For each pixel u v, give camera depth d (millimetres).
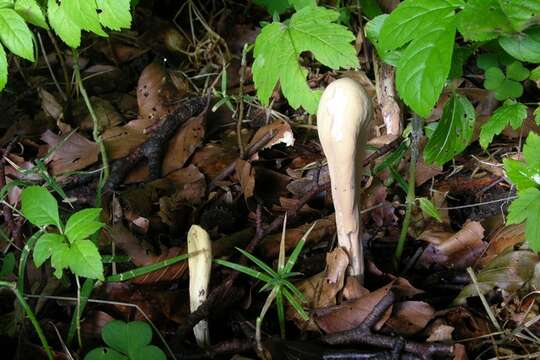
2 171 492
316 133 563
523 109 422
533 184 372
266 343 357
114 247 426
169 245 459
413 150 398
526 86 566
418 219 464
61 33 411
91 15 393
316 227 441
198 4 725
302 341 367
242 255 423
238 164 500
